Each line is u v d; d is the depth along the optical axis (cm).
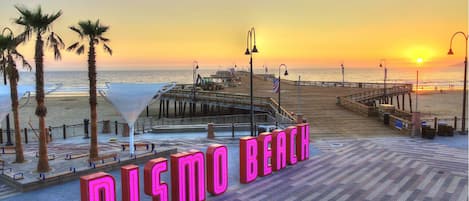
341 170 1706
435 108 6103
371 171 1688
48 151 2161
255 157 1557
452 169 1709
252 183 1531
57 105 6938
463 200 1324
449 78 18988
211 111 5359
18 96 1933
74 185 1534
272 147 1677
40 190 1472
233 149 2175
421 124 2544
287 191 1434
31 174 1573
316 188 1466
